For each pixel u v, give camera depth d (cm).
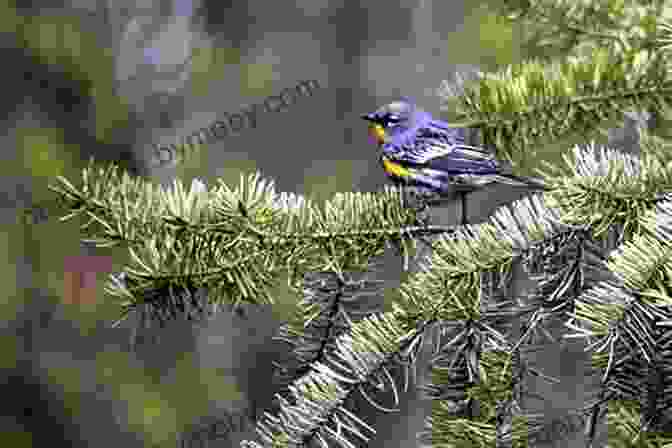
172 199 556
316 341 584
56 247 1792
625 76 652
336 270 569
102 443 1758
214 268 558
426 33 1850
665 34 618
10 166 1836
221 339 1691
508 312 530
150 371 1747
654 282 457
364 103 1925
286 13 1973
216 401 1669
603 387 504
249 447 499
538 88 665
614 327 453
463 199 747
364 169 1888
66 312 1784
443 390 529
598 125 678
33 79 1908
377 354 511
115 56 1902
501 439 511
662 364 488
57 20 1897
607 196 515
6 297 1777
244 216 558
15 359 1788
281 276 596
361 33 1958
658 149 628
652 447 493
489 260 529
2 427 1773
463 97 679
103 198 555
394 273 712
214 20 1961
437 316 513
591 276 538
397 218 588
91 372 1766
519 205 543
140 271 550
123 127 1872
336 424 498
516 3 759
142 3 1920
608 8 729
